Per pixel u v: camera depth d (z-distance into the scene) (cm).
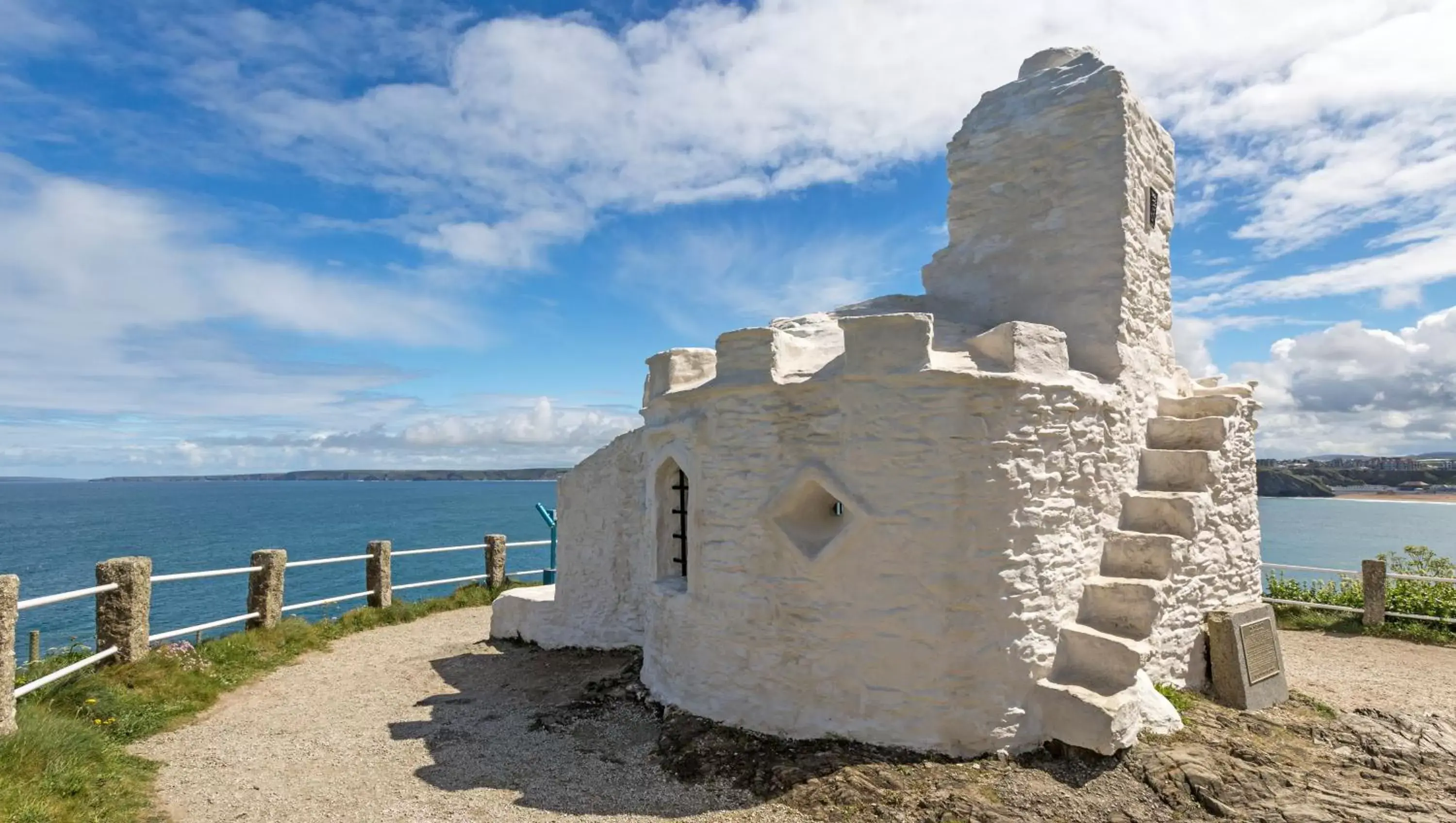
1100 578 743
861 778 609
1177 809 577
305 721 805
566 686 927
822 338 829
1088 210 835
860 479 676
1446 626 1166
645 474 909
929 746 648
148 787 630
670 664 804
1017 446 663
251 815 582
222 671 938
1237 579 910
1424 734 719
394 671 1003
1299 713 770
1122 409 809
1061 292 848
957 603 647
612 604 1093
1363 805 582
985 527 650
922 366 659
